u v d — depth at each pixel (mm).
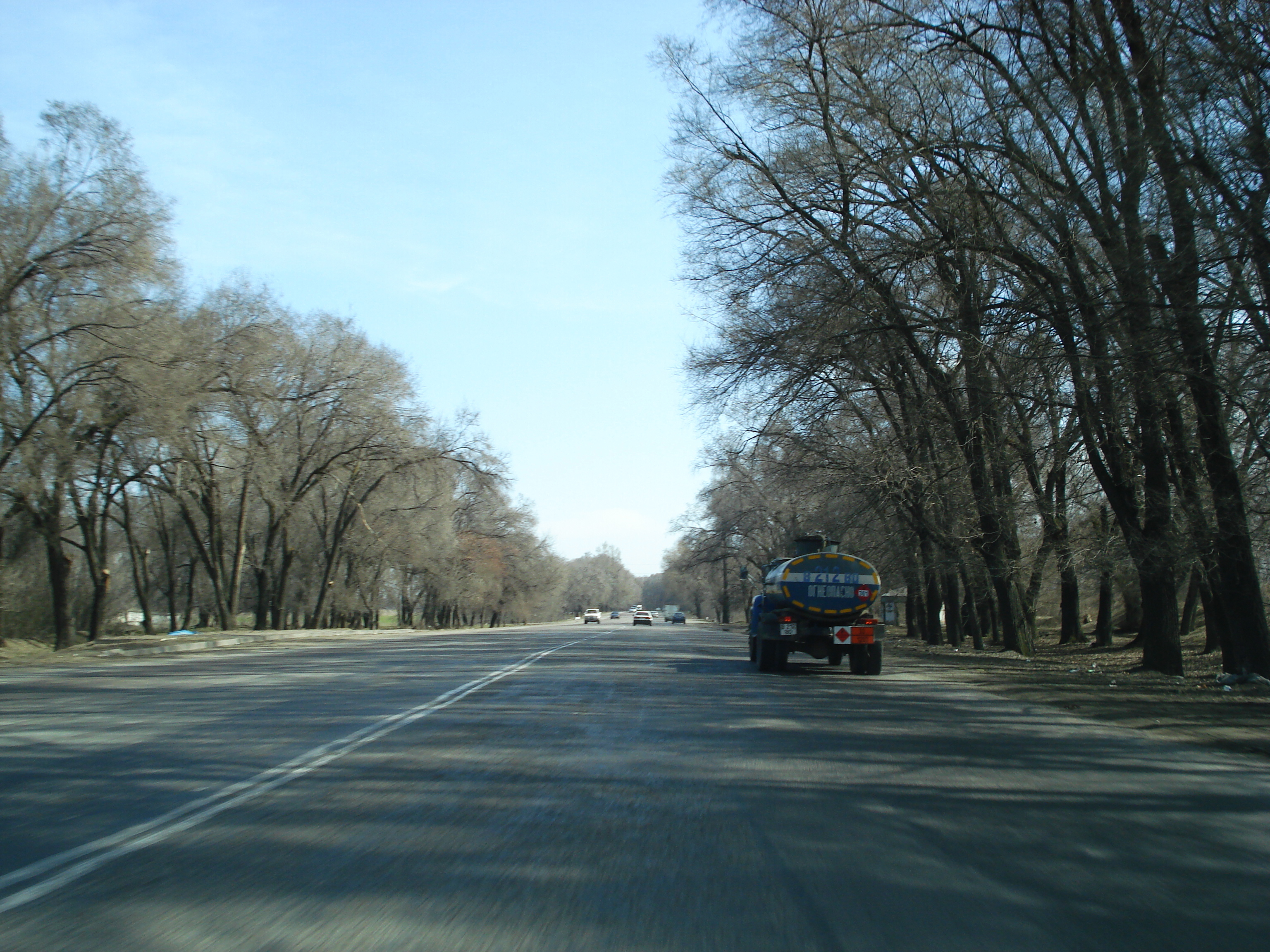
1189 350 16562
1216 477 18750
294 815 7238
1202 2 15359
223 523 54594
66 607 32719
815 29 22500
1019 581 31797
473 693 16266
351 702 14828
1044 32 19156
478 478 52000
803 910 5199
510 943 4652
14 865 5871
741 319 26953
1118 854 6406
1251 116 15188
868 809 7637
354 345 47125
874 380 30281
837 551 24750
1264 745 11117
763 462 35125
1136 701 15922
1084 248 19328
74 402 29266
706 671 22188
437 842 6492
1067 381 20312
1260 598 18812
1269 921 5109
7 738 10906
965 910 5230
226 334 36594
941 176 22328
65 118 27734
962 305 23141
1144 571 20859
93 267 28406
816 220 24594
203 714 13180
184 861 5988
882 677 21250
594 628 81375
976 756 10266
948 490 28953
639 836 6699
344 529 54781
